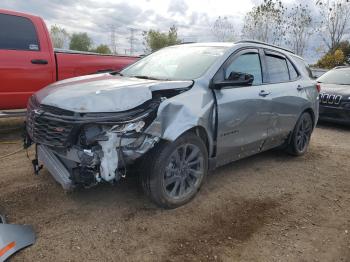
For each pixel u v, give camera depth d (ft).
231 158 14.42
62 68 20.89
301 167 17.56
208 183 14.55
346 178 16.42
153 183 11.20
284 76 17.39
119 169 10.62
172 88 11.59
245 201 13.16
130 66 16.12
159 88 11.23
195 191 12.64
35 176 14.11
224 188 14.19
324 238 11.03
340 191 14.80
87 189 13.03
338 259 10.04
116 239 10.18
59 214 11.30
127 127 10.14
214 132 12.77
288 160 18.57
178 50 15.56
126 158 10.50
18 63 19.16
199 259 9.56
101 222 10.98
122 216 11.39
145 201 12.40
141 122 10.38
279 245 10.48
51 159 11.48
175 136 11.12
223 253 9.90
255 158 18.51
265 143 16.19
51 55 20.48
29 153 17.07
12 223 10.59
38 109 11.25
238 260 9.66
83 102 10.39
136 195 12.78
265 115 15.29
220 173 15.83
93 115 10.08
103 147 10.07
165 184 11.55
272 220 11.90
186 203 12.45
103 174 10.16
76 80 13.14
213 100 12.59
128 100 10.43
